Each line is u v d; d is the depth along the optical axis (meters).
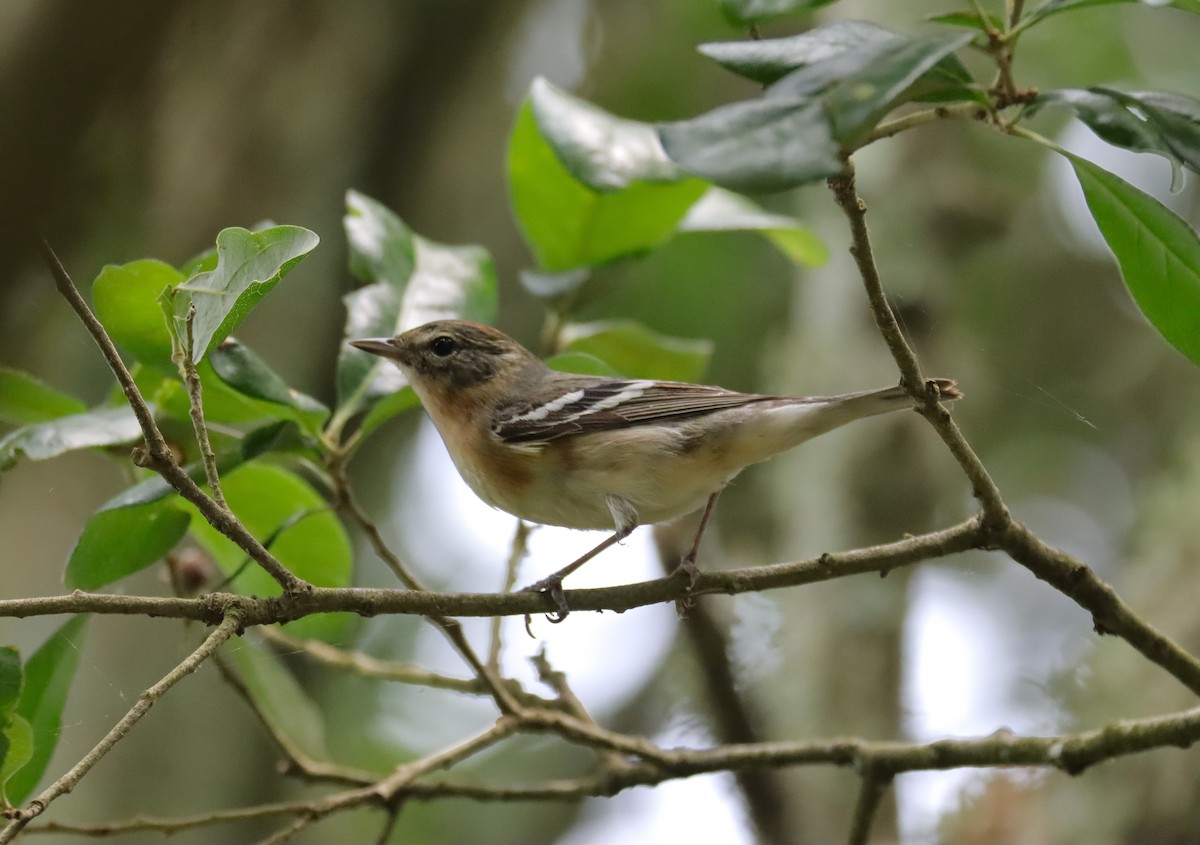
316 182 15.59
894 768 8.85
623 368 11.30
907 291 13.57
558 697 9.71
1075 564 7.61
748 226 10.74
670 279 16.94
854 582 12.67
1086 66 16.36
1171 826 11.21
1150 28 16.73
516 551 10.05
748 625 13.05
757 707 12.49
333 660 9.63
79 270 13.73
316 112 15.86
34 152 4.39
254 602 6.81
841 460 13.11
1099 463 17.03
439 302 9.66
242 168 15.27
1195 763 11.36
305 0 15.59
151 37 4.59
